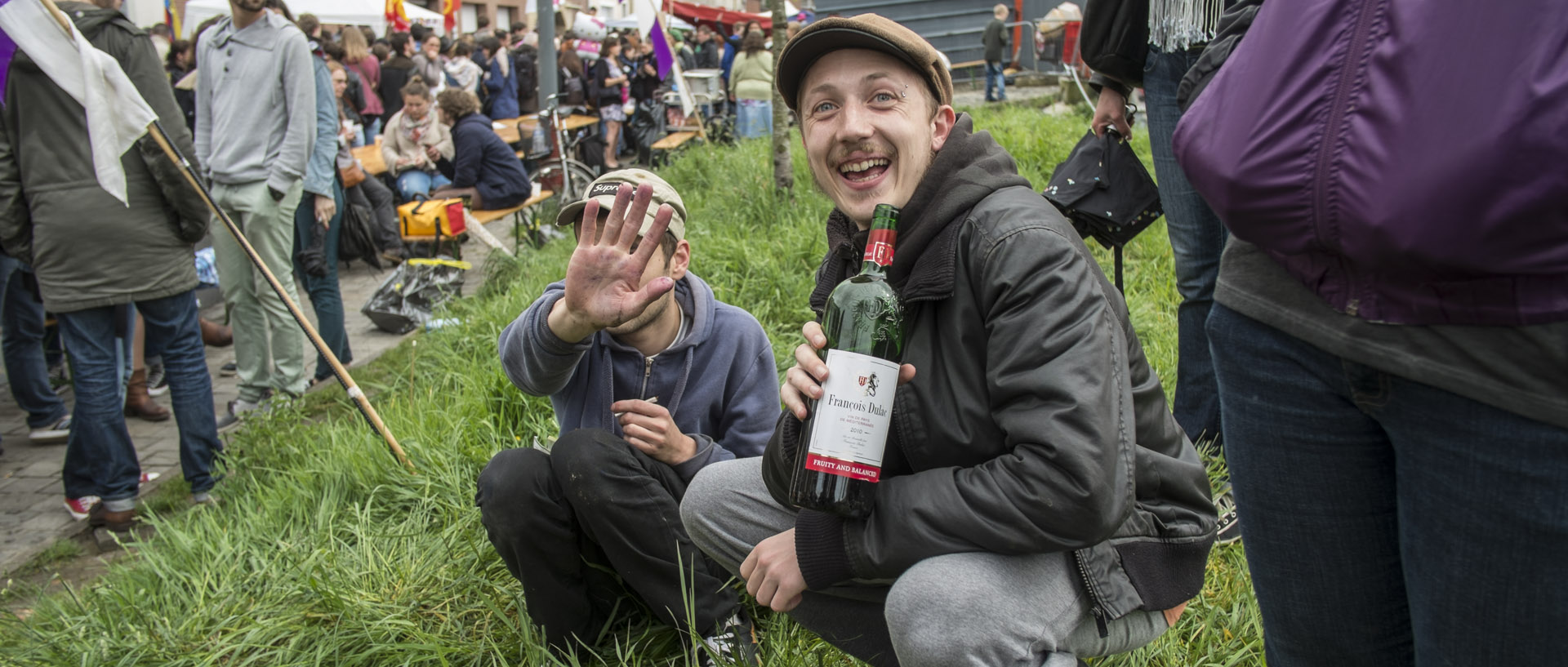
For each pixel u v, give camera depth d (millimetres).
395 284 6992
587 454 2375
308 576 3035
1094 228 3008
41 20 3855
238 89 5348
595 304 2137
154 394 6262
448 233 7535
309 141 5469
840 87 1904
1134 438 1713
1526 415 1265
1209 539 1938
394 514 3596
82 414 4352
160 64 4293
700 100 14461
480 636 2812
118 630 3041
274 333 5605
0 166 4191
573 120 11945
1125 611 1804
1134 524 1852
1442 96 1205
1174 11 2969
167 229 4379
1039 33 14188
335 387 5832
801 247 5590
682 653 2617
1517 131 1136
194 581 3225
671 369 2678
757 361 2748
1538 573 1306
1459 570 1377
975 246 1783
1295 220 1359
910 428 1850
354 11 16922
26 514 4719
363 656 2730
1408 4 1255
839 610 2102
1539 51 1134
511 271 7242
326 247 6191
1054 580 1777
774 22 6559
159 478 5027
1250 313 1562
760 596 1961
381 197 9023
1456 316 1293
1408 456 1423
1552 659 1330
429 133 9508
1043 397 1665
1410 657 1619
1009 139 8148
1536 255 1180
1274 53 1393
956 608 1712
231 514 3885
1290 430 1561
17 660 2922
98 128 3922
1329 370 1487
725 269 5441
